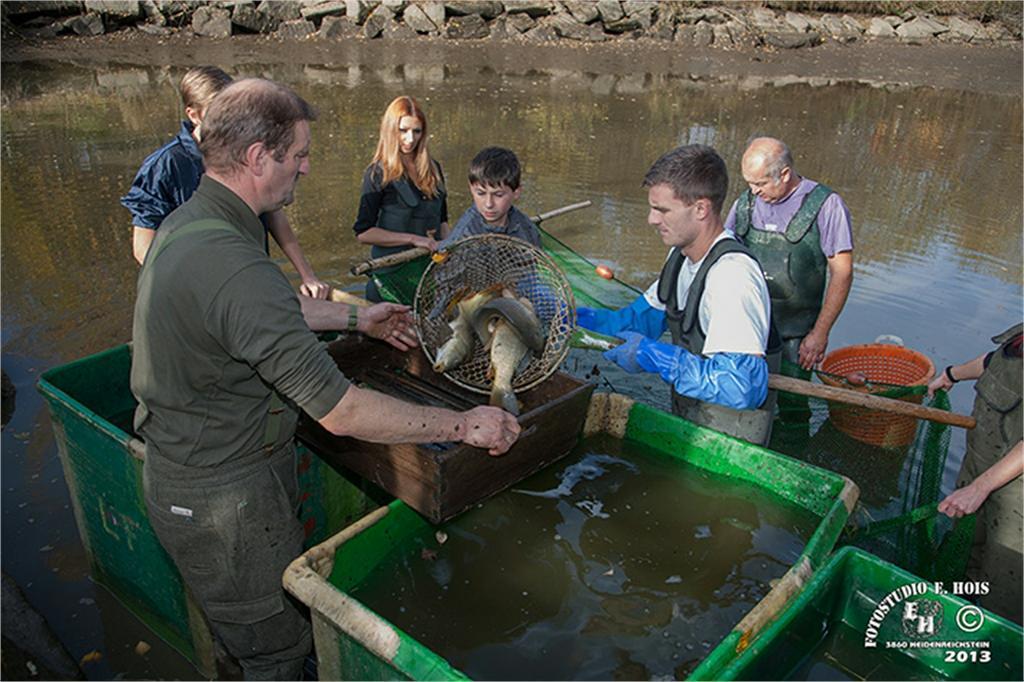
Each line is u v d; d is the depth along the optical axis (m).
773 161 4.43
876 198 9.60
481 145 10.97
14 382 5.20
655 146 11.36
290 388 2.38
